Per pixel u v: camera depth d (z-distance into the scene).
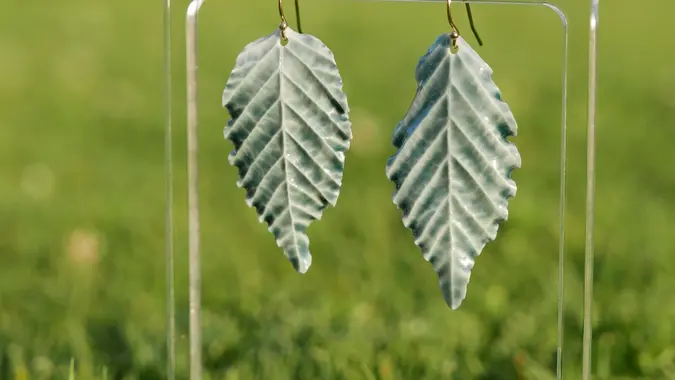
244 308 2.78
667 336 2.53
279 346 2.53
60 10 6.80
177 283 2.98
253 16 6.75
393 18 6.62
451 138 1.63
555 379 2.37
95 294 2.94
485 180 1.64
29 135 4.46
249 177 1.66
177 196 3.75
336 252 3.20
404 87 5.08
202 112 4.71
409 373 2.39
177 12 5.50
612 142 4.32
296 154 1.64
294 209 1.65
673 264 3.04
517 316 2.70
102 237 3.38
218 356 2.49
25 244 3.35
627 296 2.81
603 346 2.49
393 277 3.01
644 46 5.94
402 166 1.65
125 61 5.70
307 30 6.34
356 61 5.61
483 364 2.45
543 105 4.87
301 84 1.62
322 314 2.72
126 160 4.16
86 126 4.60
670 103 4.85
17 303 2.89
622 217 3.46
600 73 5.39
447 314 2.72
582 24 5.91
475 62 1.62
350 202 3.63
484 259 3.13
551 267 3.05
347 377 2.35
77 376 2.34
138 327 2.69
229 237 3.38
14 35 6.17
